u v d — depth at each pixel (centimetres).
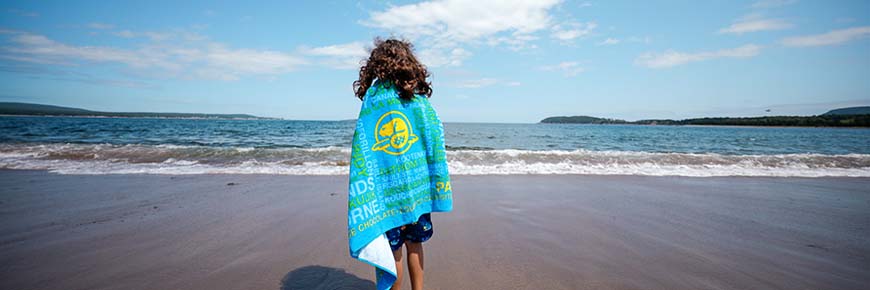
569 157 905
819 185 602
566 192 525
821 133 3753
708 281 242
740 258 284
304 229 344
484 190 533
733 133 3781
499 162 824
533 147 1683
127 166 722
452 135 3003
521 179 629
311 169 703
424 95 193
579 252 294
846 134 3469
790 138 2642
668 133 3775
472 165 779
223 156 870
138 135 1948
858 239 332
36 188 511
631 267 265
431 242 313
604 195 508
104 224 354
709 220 390
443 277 245
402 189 180
